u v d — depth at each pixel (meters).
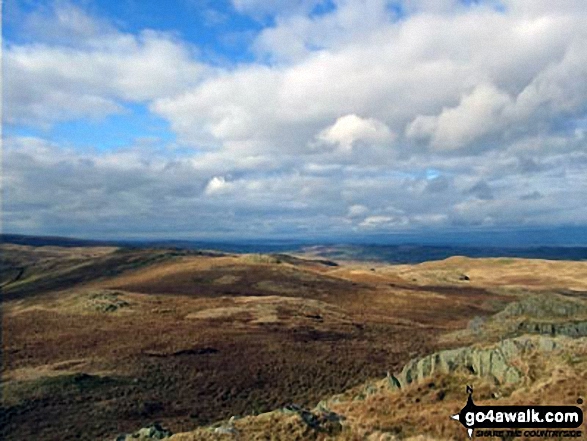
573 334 48.03
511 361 25.53
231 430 20.30
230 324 77.06
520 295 130.25
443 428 19.47
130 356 56.19
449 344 60.66
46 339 66.62
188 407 40.44
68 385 44.84
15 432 34.78
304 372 49.75
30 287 142.00
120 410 39.25
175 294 111.25
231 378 48.31
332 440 18.69
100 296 99.44
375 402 25.56
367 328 78.12
